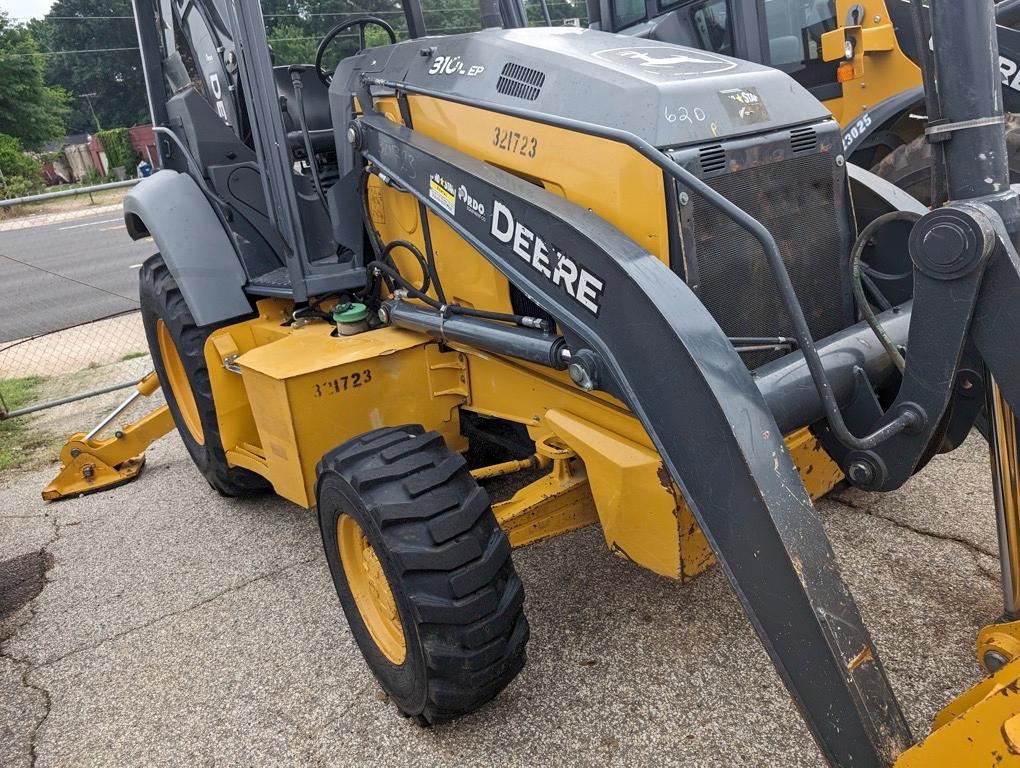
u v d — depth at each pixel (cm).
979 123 164
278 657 293
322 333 313
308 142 329
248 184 370
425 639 219
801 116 232
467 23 380
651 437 189
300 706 267
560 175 224
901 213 188
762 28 536
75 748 262
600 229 203
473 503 225
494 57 251
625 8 639
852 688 158
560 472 251
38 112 3688
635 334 191
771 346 213
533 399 261
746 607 174
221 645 304
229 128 371
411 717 247
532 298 222
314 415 273
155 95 424
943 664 243
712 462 176
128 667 299
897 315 232
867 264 276
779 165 224
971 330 174
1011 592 214
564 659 267
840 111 530
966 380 205
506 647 225
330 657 290
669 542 211
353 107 304
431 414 296
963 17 160
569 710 246
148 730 265
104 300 1114
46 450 550
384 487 226
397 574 218
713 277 214
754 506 168
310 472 277
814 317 241
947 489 339
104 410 616
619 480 217
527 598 301
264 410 285
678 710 240
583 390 233
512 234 227
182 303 384
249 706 270
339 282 317
